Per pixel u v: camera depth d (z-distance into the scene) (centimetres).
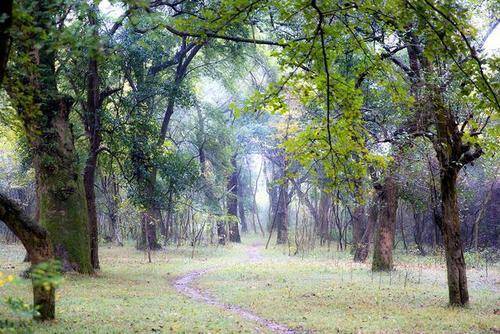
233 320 1155
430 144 1725
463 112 1336
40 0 659
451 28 816
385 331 1059
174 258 3167
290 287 1842
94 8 1192
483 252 3422
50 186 1856
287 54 1047
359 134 1134
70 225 1872
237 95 4284
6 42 525
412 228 4966
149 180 2375
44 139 1802
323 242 4981
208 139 4166
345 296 1608
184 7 1836
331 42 1048
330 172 1179
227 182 4925
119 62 2112
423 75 1302
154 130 2314
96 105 2112
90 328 981
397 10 896
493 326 1131
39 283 446
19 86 828
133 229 4459
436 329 1087
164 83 2539
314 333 1052
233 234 5409
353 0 927
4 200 945
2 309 1066
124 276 2053
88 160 2158
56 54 1602
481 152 1380
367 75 1198
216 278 2186
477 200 3944
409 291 1741
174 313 1205
